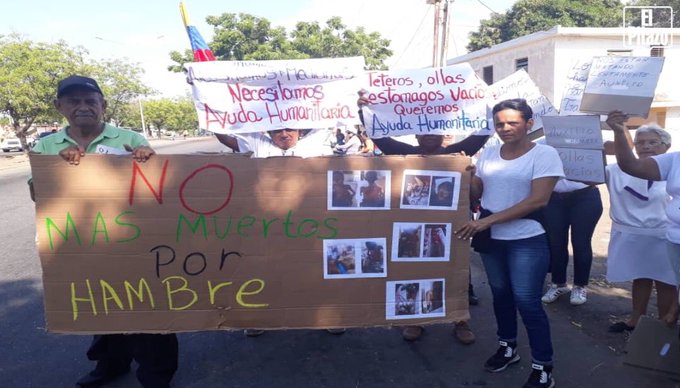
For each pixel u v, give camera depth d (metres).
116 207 2.88
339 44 28.52
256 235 2.99
